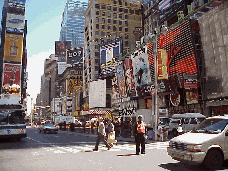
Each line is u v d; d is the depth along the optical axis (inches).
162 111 1192.8
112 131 561.0
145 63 1694.1
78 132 1493.6
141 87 1734.7
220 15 1095.6
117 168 319.3
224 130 313.6
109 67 2861.7
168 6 2133.4
